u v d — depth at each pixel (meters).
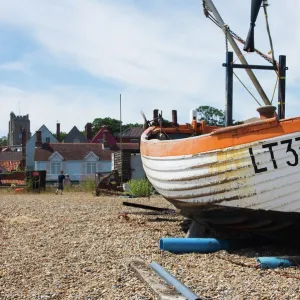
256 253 6.67
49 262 6.10
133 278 5.30
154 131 10.09
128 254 6.59
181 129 10.70
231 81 8.10
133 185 19.88
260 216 6.29
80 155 51.50
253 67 8.16
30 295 4.66
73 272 5.58
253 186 6.19
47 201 16.59
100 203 15.37
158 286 4.80
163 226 9.18
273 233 6.62
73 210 12.48
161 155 7.71
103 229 8.79
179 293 4.56
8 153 66.31
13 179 32.69
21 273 5.54
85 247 7.11
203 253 6.77
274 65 8.19
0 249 6.97
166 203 15.28
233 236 7.21
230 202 6.43
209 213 6.84
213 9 8.96
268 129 6.02
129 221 9.88
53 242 7.53
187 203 7.18
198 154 6.70
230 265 5.94
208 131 10.91
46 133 69.38
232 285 4.99
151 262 5.84
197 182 6.81
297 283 5.07
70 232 8.49
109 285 5.01
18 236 8.13
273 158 6.02
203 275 5.42
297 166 5.94
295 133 5.89
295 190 6.02
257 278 5.29
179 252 6.77
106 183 22.09
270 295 4.63
